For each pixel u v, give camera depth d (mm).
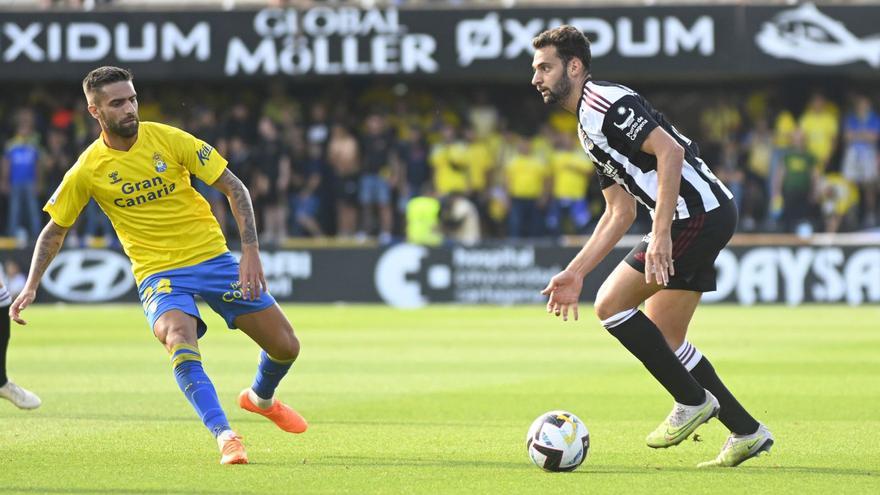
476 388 31453
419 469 19547
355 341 44969
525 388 31359
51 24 67688
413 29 67875
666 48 67562
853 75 75000
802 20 67625
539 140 71812
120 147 20578
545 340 45344
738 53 67625
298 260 66062
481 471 19359
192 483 18219
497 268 65500
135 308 64688
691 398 19453
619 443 22578
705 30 67500
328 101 75062
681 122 77062
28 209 70062
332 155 71688
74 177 20734
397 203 71812
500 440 22828
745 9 67562
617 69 67812
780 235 71125
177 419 25641
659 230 18484
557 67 19438
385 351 41344
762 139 72750
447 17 67875
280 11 67938
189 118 72812
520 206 71062
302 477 18750
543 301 65250
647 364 19531
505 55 67812
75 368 36188
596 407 27750
